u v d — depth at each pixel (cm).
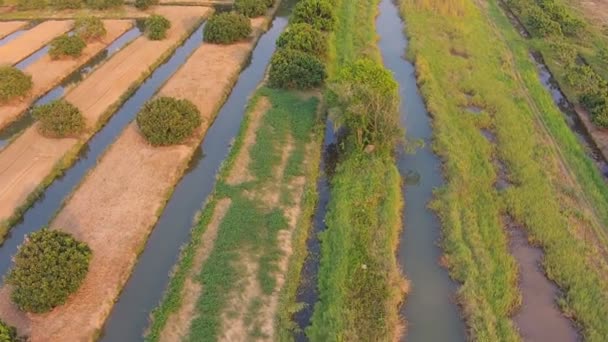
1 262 2564
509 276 2412
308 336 2153
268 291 2334
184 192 2998
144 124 3198
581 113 3728
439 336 2206
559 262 2484
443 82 4038
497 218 2752
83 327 2189
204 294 2305
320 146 3350
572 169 3125
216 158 3281
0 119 3584
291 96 3794
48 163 3136
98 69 4197
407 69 4325
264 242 2577
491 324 2181
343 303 2244
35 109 3359
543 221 2703
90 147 3391
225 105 3847
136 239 2605
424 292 2395
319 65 3894
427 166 3192
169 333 2153
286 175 3039
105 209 2775
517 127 3481
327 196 2988
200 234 2614
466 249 2527
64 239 2298
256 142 3300
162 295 2367
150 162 3134
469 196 2900
